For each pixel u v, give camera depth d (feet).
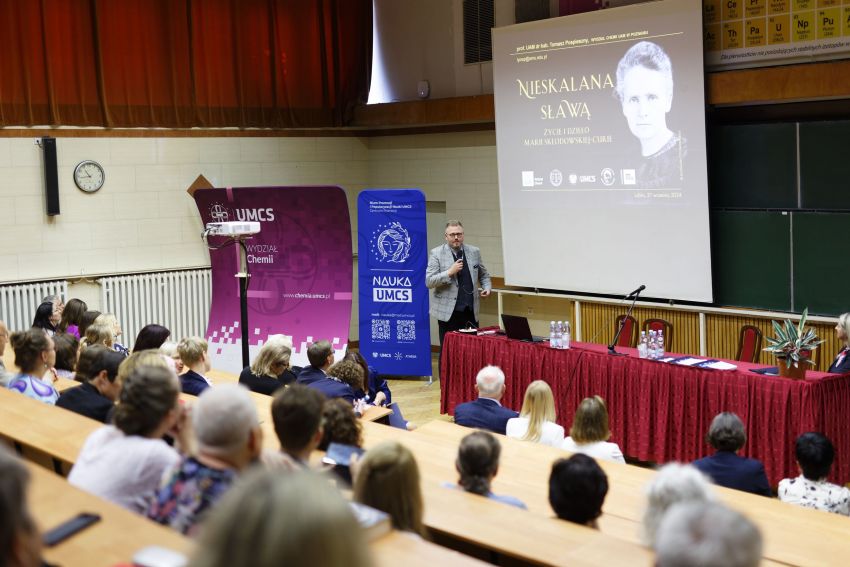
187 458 7.59
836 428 19.76
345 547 2.99
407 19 35.42
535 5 30.66
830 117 25.14
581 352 23.29
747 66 25.57
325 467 10.68
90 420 12.30
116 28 30.76
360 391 19.19
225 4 32.99
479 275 29.14
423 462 14.02
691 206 26.71
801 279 25.58
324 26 35.29
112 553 6.38
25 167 29.66
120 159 31.53
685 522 3.96
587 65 28.19
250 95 33.94
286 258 27.96
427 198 35.86
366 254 30.94
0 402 13.17
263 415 16.05
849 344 20.49
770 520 12.43
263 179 34.88
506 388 24.98
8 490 4.16
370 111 35.70
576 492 10.28
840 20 23.53
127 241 31.94
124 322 31.78
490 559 9.86
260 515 2.99
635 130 27.48
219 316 29.35
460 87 33.96
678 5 25.80
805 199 25.31
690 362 21.54
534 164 30.30
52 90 29.66
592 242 29.30
